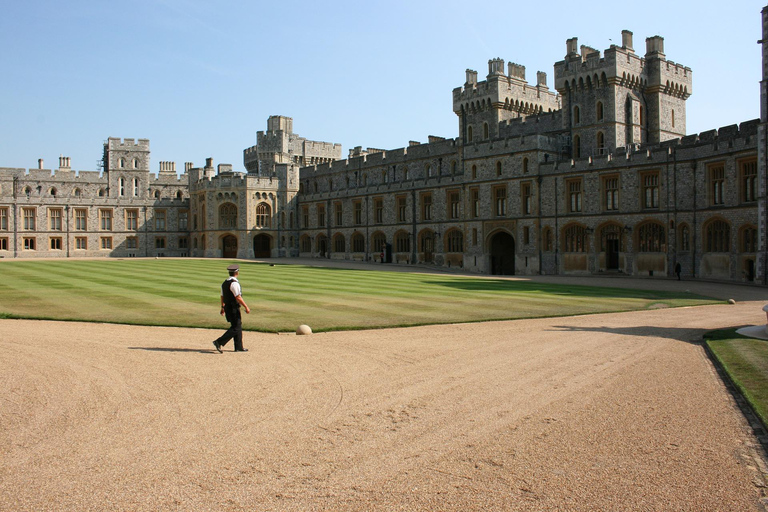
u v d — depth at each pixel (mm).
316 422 9008
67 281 33000
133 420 9039
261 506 6383
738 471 7160
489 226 56031
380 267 56500
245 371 12172
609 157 47125
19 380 11312
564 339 15812
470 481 6969
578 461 7496
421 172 67312
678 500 6449
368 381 11391
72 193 80188
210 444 8102
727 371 11641
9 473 7145
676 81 55219
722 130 41438
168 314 20125
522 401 10031
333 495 6633
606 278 43625
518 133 60094
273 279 35875
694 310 22766
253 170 96500
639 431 8516
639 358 13320
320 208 79250
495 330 17391
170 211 85438
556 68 55438
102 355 13602
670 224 43406
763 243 35375
